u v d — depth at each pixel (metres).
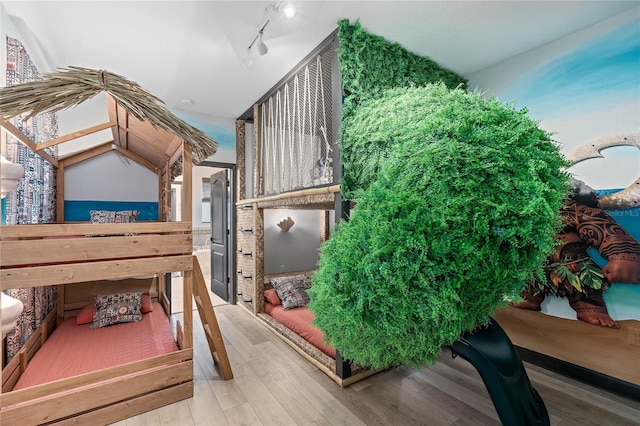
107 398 1.90
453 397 2.16
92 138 3.68
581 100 2.42
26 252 1.74
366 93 2.40
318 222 5.42
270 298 3.96
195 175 7.96
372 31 2.43
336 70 2.39
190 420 1.92
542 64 2.66
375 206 1.31
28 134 2.46
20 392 1.68
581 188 2.42
